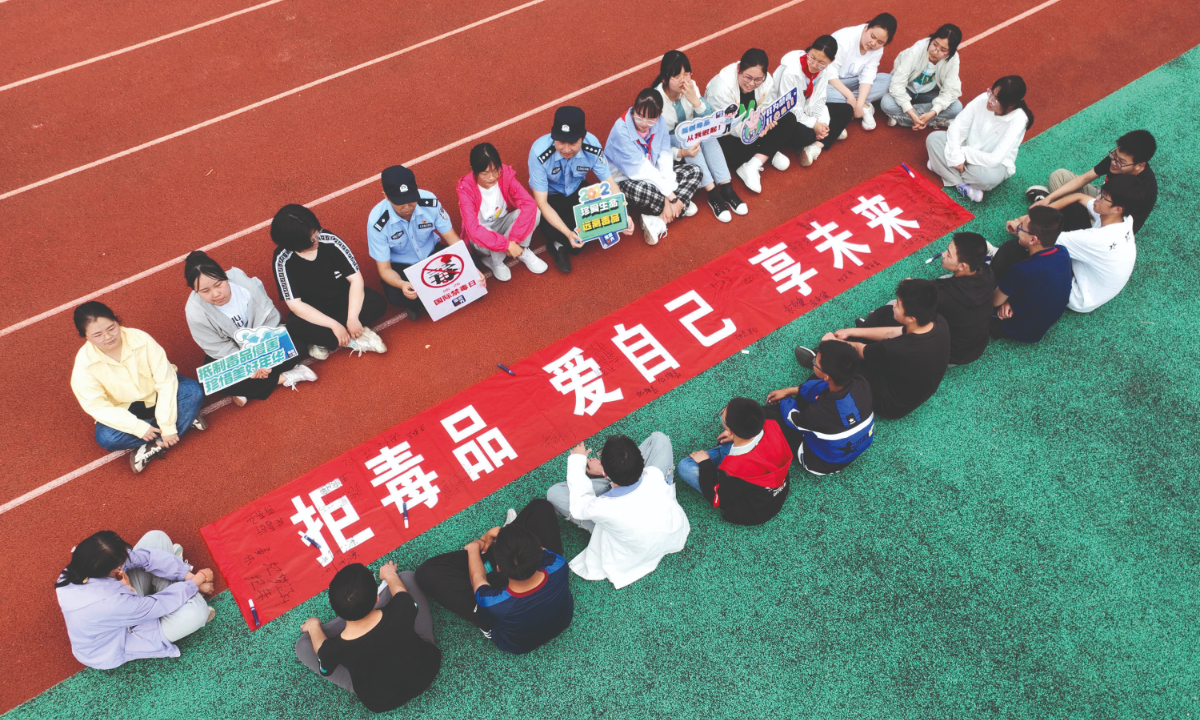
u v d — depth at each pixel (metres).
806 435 4.28
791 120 5.98
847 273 5.54
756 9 7.68
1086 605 4.04
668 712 3.73
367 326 5.22
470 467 4.60
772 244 5.75
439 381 5.02
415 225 4.93
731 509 4.18
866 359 4.63
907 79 6.34
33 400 4.91
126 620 3.67
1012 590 4.09
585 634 3.98
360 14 7.61
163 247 5.73
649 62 7.17
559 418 4.81
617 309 5.39
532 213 5.25
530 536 3.37
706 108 5.83
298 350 5.09
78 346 5.19
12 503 4.47
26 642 3.98
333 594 3.19
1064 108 6.68
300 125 6.60
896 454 4.63
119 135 6.51
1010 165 5.78
